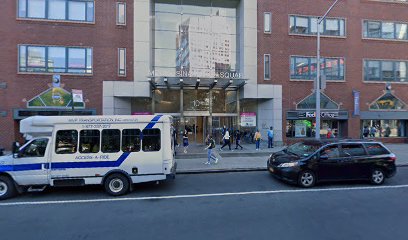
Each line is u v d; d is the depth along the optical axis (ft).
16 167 24.81
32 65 53.42
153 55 61.57
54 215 20.03
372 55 67.62
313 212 20.51
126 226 17.79
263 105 64.90
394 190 27.32
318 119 46.19
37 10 53.72
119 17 56.59
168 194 25.82
